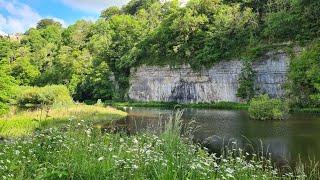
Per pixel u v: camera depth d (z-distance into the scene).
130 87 108.56
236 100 82.62
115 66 114.12
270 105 45.91
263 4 89.69
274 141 26.25
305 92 62.19
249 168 10.13
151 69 103.06
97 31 143.50
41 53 138.88
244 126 37.25
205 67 89.25
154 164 8.01
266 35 78.62
